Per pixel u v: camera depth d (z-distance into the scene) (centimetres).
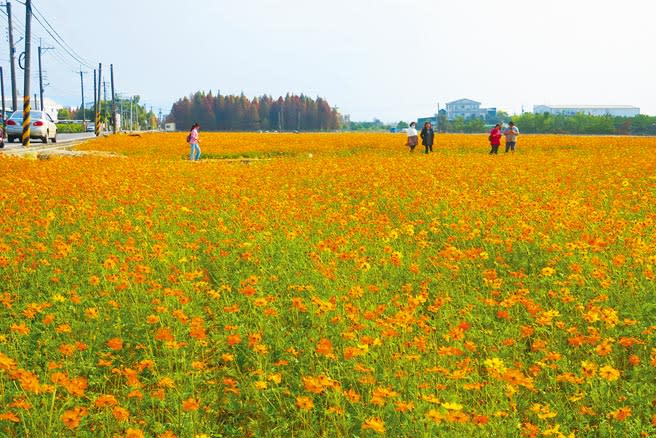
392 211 1310
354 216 1127
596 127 11644
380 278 811
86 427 475
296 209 1216
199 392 523
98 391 543
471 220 1143
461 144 4594
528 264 873
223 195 1460
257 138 6109
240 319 670
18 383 522
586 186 1609
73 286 773
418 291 777
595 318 550
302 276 798
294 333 628
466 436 427
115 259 769
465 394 508
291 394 512
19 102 10681
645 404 492
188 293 734
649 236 916
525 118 13038
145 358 573
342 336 585
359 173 1945
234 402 512
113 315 668
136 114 19888
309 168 2156
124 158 2784
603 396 491
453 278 812
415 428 450
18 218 1105
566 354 585
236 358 596
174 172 2045
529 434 412
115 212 1184
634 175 1803
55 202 1286
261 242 961
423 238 987
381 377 532
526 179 1712
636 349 590
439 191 1394
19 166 2066
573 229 978
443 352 514
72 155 2764
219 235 1035
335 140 5403
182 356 579
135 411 494
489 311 707
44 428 450
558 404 493
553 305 707
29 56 3603
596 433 473
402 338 567
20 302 730
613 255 831
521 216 1095
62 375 440
